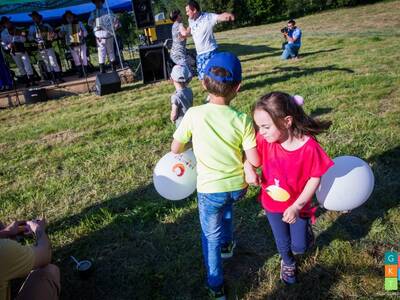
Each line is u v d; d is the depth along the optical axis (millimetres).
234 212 3246
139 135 5461
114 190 3908
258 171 3664
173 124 5746
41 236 2098
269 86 7242
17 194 4102
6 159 5207
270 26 23312
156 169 2766
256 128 2105
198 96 7320
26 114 7914
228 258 2748
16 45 9711
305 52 11102
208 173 2070
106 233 3193
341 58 9258
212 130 2018
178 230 3133
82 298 2555
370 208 3100
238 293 2441
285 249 2314
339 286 2389
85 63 10602
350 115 5074
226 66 1949
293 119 1920
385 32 13648
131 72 10094
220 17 6586
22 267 1713
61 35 10625
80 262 2756
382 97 5703
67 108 7953
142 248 2973
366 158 3852
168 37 14766
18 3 9422
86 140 5574
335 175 2447
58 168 4676
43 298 1965
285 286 2447
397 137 4215
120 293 2562
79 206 3693
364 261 2539
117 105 7570
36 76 10961
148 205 3459
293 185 2080
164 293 2521
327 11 25266
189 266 2729
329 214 3084
